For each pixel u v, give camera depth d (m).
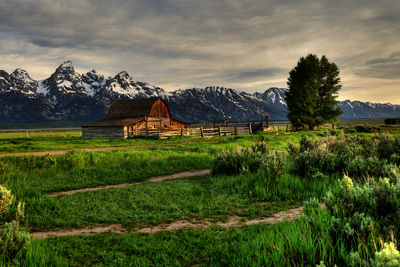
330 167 9.38
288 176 8.99
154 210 6.97
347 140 14.80
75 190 9.89
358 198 4.00
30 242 4.27
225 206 7.04
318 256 3.29
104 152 18.23
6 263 3.58
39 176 11.71
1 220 5.59
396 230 3.30
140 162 14.21
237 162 11.21
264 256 3.34
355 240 3.28
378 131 36.72
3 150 22.33
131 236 5.10
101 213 6.77
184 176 12.24
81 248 4.54
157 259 4.05
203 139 34.38
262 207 6.87
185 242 4.65
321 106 49.81
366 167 8.63
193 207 6.98
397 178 5.69
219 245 4.31
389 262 2.16
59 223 6.04
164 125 49.09
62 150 22.69
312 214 4.20
